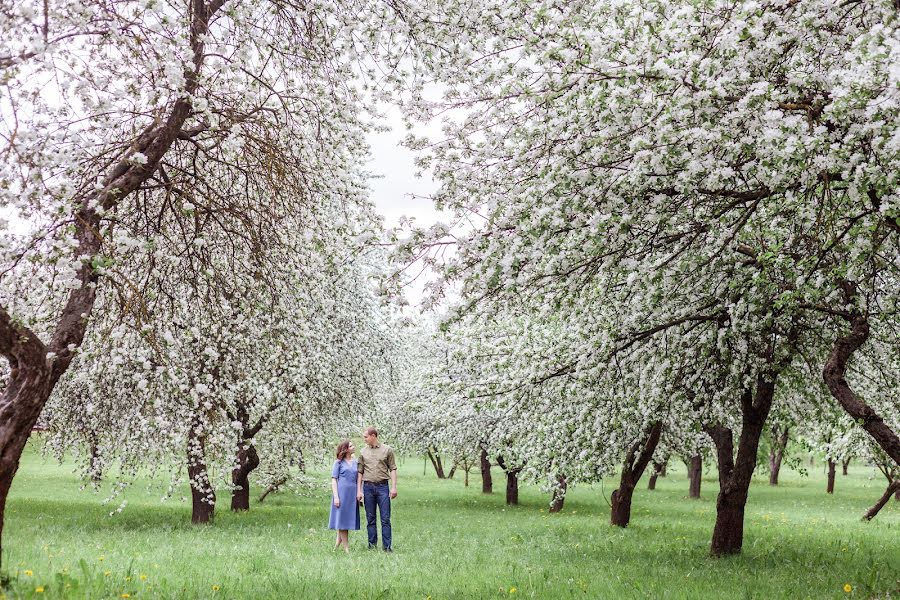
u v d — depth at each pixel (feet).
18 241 20.49
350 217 32.99
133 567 26.45
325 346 55.93
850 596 23.95
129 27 20.54
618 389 34.73
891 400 37.96
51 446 55.21
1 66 17.61
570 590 24.29
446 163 24.54
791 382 33.63
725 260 26.58
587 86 20.15
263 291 32.19
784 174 18.74
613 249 22.71
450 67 25.99
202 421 41.63
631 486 55.16
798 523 60.13
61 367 19.66
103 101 20.97
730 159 19.04
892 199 17.84
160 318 30.96
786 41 19.54
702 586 25.86
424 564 31.22
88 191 22.40
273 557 32.04
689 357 30.37
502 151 24.18
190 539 40.11
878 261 23.94
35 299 25.64
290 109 28.96
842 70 18.33
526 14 22.99
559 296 24.93
